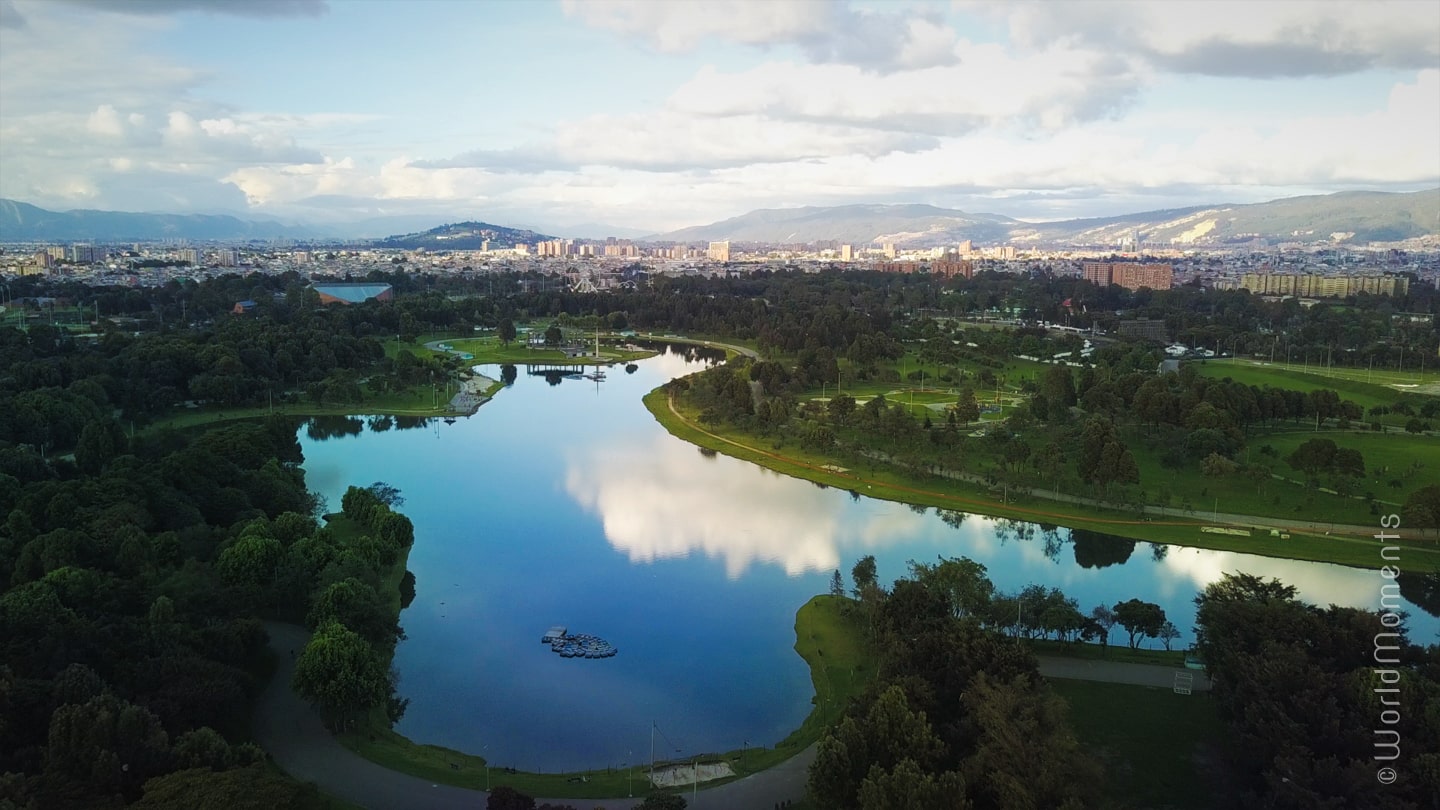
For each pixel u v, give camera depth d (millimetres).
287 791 106250
